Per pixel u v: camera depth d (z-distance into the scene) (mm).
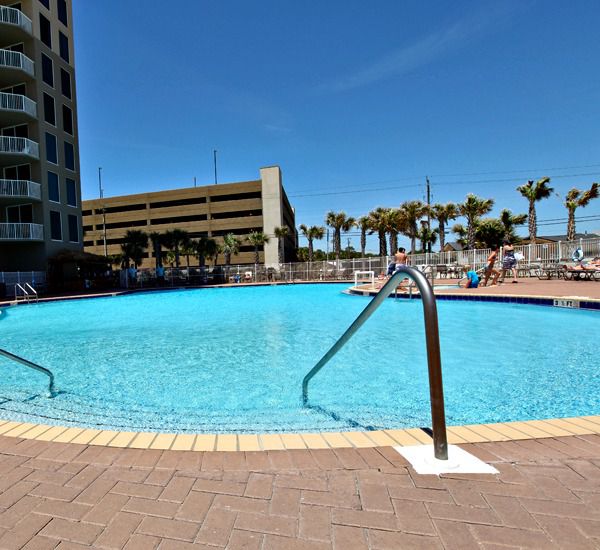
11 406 3350
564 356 4766
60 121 22062
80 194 23750
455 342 5605
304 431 2715
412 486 1532
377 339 6148
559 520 1295
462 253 20891
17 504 1503
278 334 6914
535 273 17172
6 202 20188
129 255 33844
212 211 52219
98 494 1558
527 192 26469
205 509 1434
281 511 1402
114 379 4227
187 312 10773
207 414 3113
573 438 1961
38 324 8914
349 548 1200
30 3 19953
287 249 58062
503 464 1683
